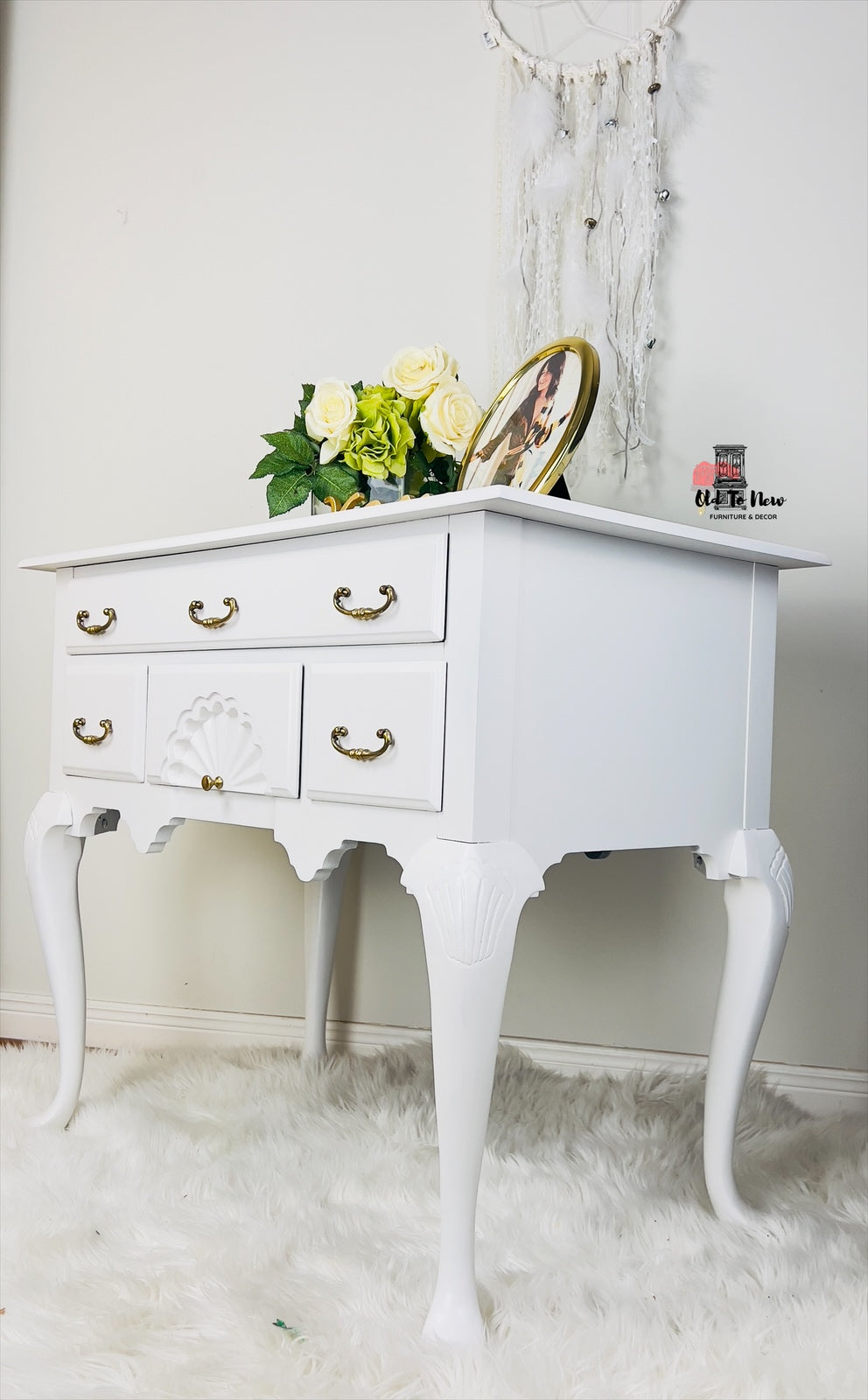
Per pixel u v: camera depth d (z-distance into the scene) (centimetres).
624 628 116
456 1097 101
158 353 214
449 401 148
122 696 144
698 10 186
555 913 194
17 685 218
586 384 126
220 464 210
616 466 187
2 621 219
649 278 185
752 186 184
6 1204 128
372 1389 94
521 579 105
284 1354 99
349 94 205
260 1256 117
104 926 215
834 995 181
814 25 182
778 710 184
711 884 186
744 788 132
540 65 191
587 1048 191
